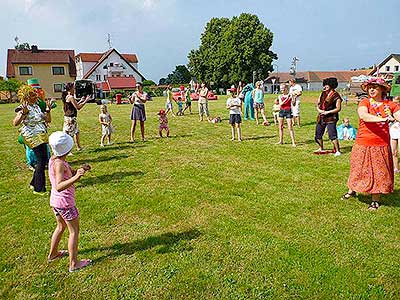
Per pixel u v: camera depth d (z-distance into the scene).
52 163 3.73
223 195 5.98
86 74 61.38
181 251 4.16
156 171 7.62
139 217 5.17
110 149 10.14
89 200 5.88
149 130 13.92
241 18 58.44
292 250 4.11
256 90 14.65
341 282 3.51
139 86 11.13
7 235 4.68
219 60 59.41
